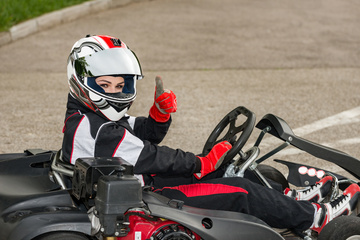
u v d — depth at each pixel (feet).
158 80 12.74
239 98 28.12
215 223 11.32
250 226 11.50
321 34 44.96
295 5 57.36
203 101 27.37
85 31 41.47
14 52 35.45
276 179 15.71
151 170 11.94
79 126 11.79
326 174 14.66
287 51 38.96
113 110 11.94
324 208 12.88
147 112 25.32
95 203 10.52
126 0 52.47
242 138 12.82
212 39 41.24
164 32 42.45
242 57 36.81
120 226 10.53
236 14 50.93
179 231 11.24
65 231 10.50
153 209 10.96
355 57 38.24
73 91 12.06
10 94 27.35
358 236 12.25
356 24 49.70
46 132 22.40
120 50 12.11
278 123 13.52
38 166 13.56
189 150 20.90
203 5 54.39
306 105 27.30
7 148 20.42
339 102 28.04
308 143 13.38
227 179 12.47
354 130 23.81
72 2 47.09
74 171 11.21
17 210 10.98
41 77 30.55
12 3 41.09
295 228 12.89
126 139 11.76
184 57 36.06
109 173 10.77
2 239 10.48
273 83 31.24
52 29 41.73
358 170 13.37
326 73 33.88
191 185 12.39
